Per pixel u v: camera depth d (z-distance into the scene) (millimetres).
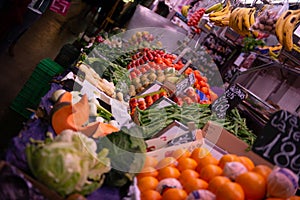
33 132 2031
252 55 3146
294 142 1955
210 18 3457
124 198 1891
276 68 2988
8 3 3822
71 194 1707
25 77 4859
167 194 1858
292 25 2842
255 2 3301
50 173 1644
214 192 1810
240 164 1922
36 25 6156
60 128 2111
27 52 5391
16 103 3949
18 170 1603
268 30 3064
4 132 3719
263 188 1797
